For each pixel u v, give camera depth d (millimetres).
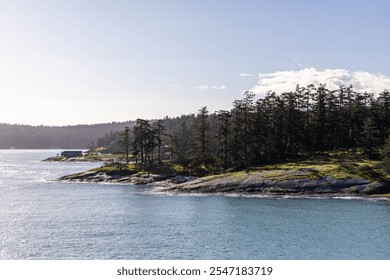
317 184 93875
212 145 144000
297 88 139250
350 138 134875
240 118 129500
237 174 108250
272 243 53188
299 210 75688
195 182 106500
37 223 66688
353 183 92812
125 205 84500
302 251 49344
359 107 140250
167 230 61188
